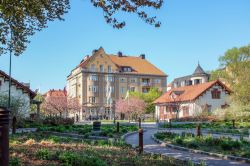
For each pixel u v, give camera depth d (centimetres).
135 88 9944
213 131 3447
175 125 4359
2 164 418
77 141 1802
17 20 1513
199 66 9381
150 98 8588
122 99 8675
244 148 1644
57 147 1376
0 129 417
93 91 9394
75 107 6675
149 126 4316
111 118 8912
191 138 2025
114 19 1209
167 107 7106
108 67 9656
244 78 5638
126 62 10281
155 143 2109
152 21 1226
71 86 10556
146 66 10406
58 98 6359
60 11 1559
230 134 3145
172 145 1877
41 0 1374
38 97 8231
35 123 3806
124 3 1172
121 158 1095
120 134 2672
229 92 6469
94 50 9919
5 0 1255
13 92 4391
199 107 6272
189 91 6756
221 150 1636
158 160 1115
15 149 1162
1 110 420
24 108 3969
